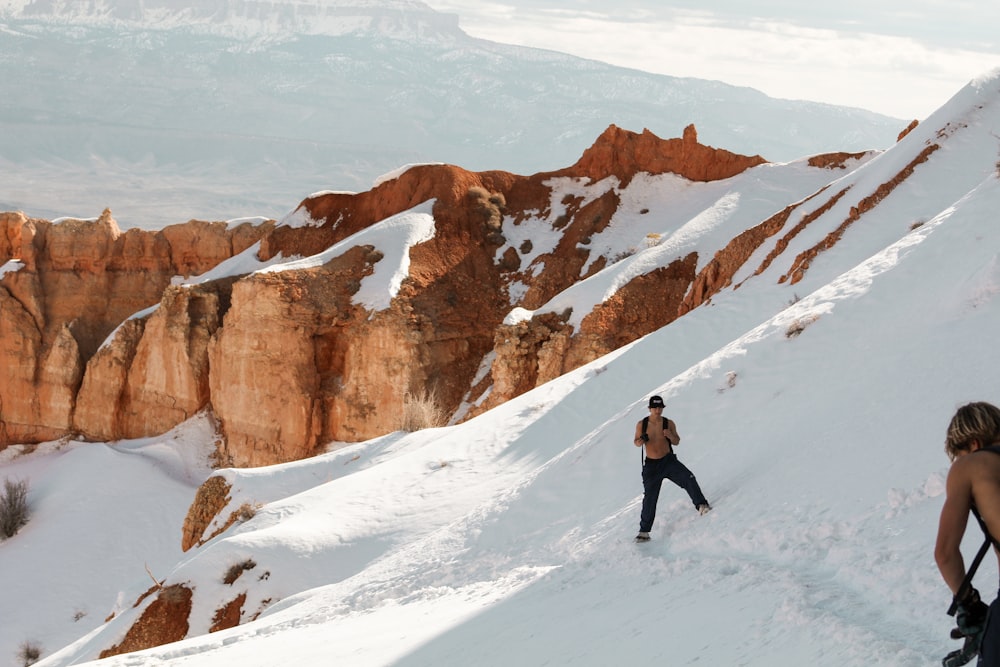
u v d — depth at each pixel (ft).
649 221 217.97
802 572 31.40
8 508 191.62
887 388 46.06
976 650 17.02
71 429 236.43
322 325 198.08
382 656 40.24
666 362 108.68
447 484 101.45
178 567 99.09
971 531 27.53
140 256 261.65
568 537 59.36
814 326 64.49
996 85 118.73
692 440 62.08
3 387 242.17
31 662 155.63
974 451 17.12
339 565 90.89
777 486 42.24
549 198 230.07
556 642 33.32
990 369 40.45
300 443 195.42
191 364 219.61
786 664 23.48
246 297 199.52
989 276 48.70
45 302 252.42
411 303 197.67
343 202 243.40
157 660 60.49
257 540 95.14
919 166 110.73
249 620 89.25
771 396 59.47
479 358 200.03
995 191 64.28
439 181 228.02
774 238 129.18
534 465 97.04
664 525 46.60
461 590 55.31
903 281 61.21
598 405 105.19
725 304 114.83
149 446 216.54
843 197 122.01
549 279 206.80
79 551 182.91
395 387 190.90
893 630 23.82
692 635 28.35
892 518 31.89
